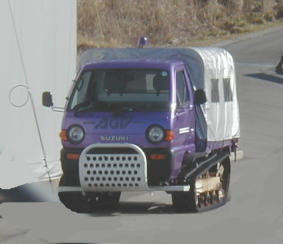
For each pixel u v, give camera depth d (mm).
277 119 92188
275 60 132375
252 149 75688
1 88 48344
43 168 50594
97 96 42656
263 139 81188
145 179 40281
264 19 171875
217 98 46969
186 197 42750
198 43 151125
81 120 41438
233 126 50188
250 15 173000
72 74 54312
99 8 148000
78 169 41312
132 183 40438
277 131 85625
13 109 49125
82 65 46781
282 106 99250
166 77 42312
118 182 40500
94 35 141500
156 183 41000
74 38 54406
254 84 112062
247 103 100188
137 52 46906
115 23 150000
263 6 177250
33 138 50500
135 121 40844
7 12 48344
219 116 47281
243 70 122938
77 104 42469
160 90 42031
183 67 44250
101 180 40594
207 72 45500
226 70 49062
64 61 53500
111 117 41219
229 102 49344
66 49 53625
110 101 42156
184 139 42719
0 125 48219
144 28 154625
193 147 44312
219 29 164250
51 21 52000
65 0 53219
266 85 111875
